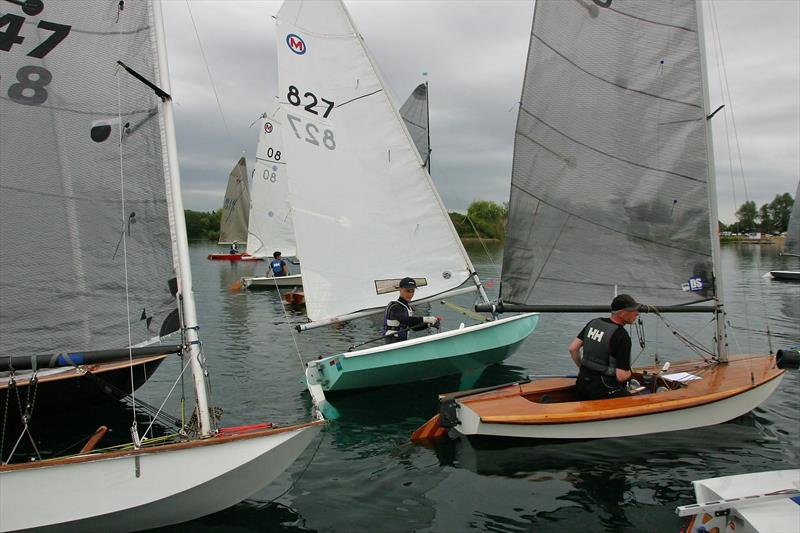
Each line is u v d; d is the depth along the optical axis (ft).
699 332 37.45
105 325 13.91
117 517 12.10
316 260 25.72
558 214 21.58
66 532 11.90
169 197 14.08
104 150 13.92
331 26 26.43
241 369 28.78
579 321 43.21
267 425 13.89
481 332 24.45
